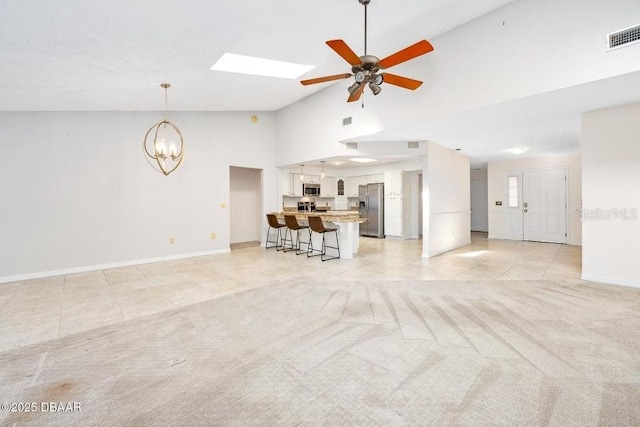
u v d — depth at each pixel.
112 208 5.10
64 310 3.08
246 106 6.06
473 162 8.41
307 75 4.43
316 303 3.22
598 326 2.54
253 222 8.16
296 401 1.67
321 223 5.40
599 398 1.64
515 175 7.89
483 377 1.85
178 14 2.43
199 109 5.83
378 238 8.55
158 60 3.24
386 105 4.55
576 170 6.96
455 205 6.62
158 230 5.58
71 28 2.37
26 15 2.12
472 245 7.10
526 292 3.47
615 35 2.64
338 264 5.14
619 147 3.55
